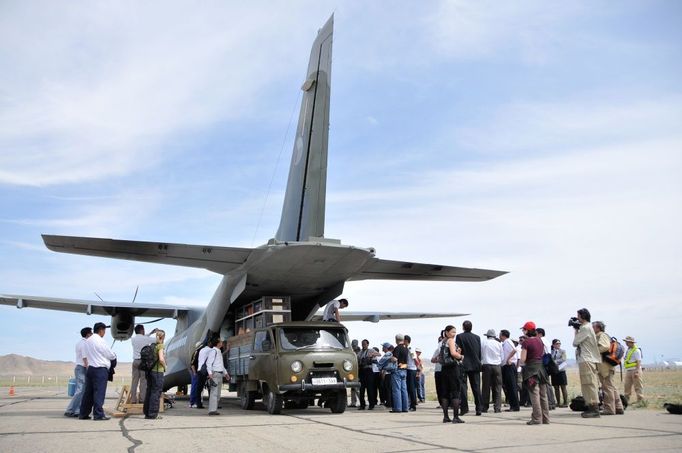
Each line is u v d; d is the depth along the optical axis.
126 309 21.23
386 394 14.30
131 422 10.52
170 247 11.70
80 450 6.88
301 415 12.09
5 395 24.69
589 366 10.46
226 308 15.30
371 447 7.01
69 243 11.21
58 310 21.41
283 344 12.20
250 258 12.51
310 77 14.68
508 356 12.70
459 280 15.25
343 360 12.25
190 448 7.05
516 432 8.38
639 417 10.47
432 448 6.81
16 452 6.71
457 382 10.11
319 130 13.82
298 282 14.10
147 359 11.37
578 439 7.39
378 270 14.27
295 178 14.51
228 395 23.89
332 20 14.25
